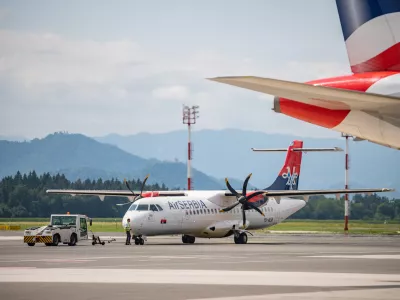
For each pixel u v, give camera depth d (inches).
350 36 2004.2
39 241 4751.5
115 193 5935.0
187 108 7593.5
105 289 2122.3
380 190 5487.2
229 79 1814.7
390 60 1985.7
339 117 1977.1
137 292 2048.5
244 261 3267.7
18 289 2114.9
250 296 1959.9
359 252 4087.1
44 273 2618.1
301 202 6348.4
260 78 1808.6
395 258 3513.8
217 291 2073.1
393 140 1982.0
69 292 2046.0
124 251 4119.1
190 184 7657.5
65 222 5009.8
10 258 3447.3
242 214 5689.0
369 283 2285.9
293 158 6230.3
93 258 3454.7
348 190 5497.1
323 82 1982.0
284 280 2377.0
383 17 1974.7
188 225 5295.3
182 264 3070.9
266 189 6072.8
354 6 1988.2
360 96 1866.4
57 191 6008.9
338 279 2412.6
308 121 2016.5
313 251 4192.9
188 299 1902.1
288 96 1884.8
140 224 5044.3
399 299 1897.1
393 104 1894.7
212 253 3937.0
